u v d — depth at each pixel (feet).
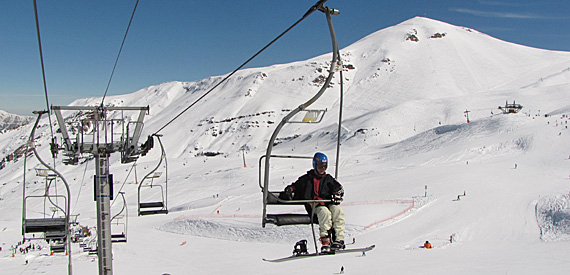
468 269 90.22
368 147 533.14
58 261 159.74
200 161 545.85
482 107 628.28
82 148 48.80
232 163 495.82
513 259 106.11
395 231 175.94
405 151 413.80
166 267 151.74
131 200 366.22
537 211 180.65
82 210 349.61
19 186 572.51
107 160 51.37
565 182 232.32
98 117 49.57
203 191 365.20
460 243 152.97
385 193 236.43
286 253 168.96
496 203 198.90
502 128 393.91
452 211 193.57
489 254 122.31
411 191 234.38
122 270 147.74
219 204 290.97
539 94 631.15
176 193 374.02
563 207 174.19
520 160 297.53
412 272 91.25
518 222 172.35
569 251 116.37
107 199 50.96
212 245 196.65
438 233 166.50
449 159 333.42
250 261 153.07
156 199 361.10
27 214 351.67
